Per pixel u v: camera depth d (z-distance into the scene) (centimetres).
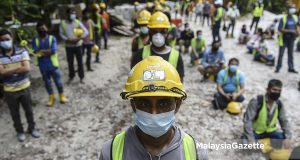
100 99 641
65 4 1103
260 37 996
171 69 132
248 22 1945
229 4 1552
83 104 614
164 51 326
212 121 542
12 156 436
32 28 621
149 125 129
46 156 437
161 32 319
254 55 972
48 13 850
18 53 428
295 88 721
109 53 1044
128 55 1024
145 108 130
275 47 1194
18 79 436
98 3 1119
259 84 748
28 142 471
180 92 129
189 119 548
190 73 837
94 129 515
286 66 909
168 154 132
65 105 606
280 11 2420
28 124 481
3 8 594
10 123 533
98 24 1005
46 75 578
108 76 794
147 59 134
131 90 129
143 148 133
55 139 482
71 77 733
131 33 1365
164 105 129
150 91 124
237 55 1055
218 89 589
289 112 586
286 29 787
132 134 136
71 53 701
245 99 647
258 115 425
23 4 625
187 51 1065
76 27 678
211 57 761
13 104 447
